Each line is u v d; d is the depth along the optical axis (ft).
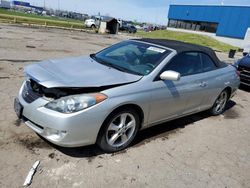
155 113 12.80
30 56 31.99
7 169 9.56
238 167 12.16
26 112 10.50
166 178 10.44
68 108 9.68
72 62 13.02
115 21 123.54
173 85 13.23
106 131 10.89
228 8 146.30
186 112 15.20
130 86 11.23
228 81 17.97
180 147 13.17
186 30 178.29
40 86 10.37
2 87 18.12
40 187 8.93
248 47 83.92
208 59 16.47
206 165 11.87
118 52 14.66
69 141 9.91
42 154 10.75
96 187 9.33
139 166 10.96
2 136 11.66
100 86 10.33
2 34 53.01
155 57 13.29
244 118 19.36
